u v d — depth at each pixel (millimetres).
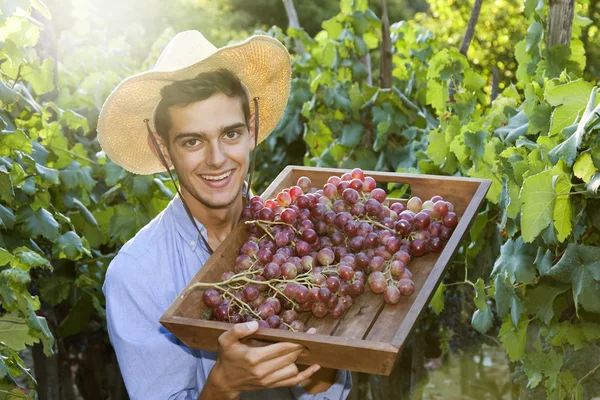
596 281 2080
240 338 1561
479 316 2580
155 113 1880
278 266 1755
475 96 3555
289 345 1544
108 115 1965
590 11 9617
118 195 3887
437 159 3207
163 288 1910
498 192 2705
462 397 4648
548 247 2273
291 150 5090
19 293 2160
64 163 3482
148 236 1962
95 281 3625
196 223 1972
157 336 1852
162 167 2193
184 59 1931
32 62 3221
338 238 1866
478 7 3570
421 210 1955
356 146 4211
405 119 3998
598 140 2014
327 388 1987
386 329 1702
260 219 1877
